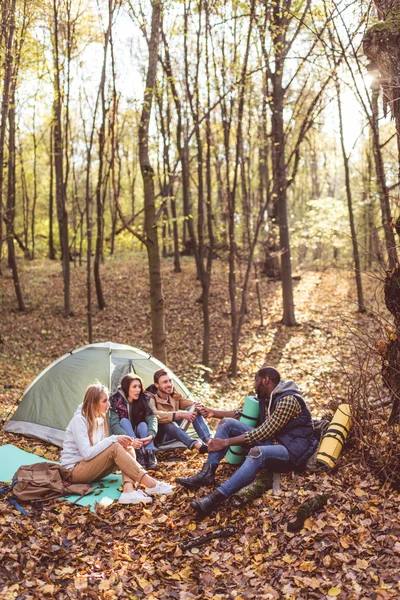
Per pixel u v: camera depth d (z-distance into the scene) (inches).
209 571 172.1
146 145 416.2
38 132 1143.0
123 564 176.1
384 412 232.5
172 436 266.2
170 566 175.3
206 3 445.7
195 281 845.8
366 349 249.1
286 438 212.7
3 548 176.1
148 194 419.5
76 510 207.3
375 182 613.6
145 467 251.8
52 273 941.8
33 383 310.0
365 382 218.8
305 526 181.6
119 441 225.3
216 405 467.2
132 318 730.8
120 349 317.4
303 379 498.0
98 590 162.9
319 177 1515.7
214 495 199.0
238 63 530.0
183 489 219.3
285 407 211.3
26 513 200.4
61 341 669.3
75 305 773.9
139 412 265.4
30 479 215.9
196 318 711.1
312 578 159.8
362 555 166.9
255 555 174.9
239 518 196.7
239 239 981.2
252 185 1123.9
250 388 513.3
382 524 177.9
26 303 783.1
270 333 650.8
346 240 742.5
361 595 150.5
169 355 610.2
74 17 642.8
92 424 232.1
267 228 799.1
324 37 468.1
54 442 283.3
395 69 221.0
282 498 198.1
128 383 263.9
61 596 159.5
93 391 233.9
